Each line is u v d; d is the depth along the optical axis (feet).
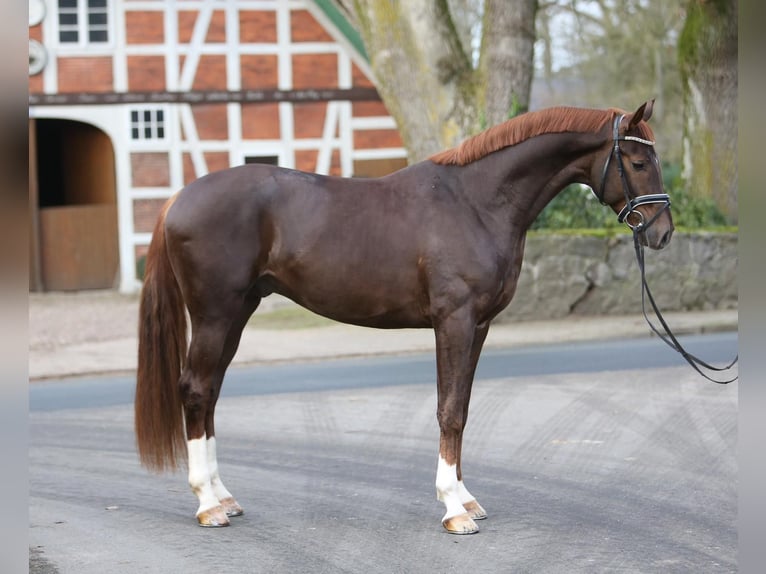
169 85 77.30
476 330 20.12
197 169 77.92
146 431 20.16
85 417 34.06
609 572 16.70
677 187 69.05
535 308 57.57
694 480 23.53
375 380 40.60
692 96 75.46
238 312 20.08
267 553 17.99
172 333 20.40
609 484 23.26
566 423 30.55
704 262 60.70
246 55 78.13
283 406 34.76
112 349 51.98
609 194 19.67
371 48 60.85
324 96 79.00
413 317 19.92
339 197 19.93
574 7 104.58
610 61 111.65
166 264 20.30
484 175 19.88
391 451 27.37
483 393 35.96
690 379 38.50
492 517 20.48
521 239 20.26
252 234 19.77
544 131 19.72
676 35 107.45
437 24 59.57
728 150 74.59
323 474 24.75
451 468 19.44
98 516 20.98
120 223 77.05
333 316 20.17
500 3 59.11
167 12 76.95
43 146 91.76
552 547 18.24
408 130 60.90
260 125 78.59
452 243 19.27
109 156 84.84
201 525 19.99
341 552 18.02
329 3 78.13
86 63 76.33
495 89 59.52
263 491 23.00
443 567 17.04
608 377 39.29
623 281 59.06
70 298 74.08
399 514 20.83
